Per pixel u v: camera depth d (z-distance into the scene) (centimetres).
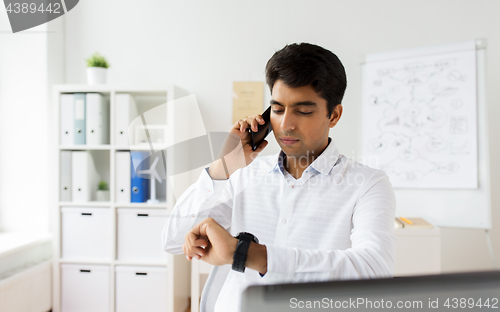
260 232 82
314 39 214
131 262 190
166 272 190
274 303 27
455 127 172
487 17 197
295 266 50
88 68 203
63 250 197
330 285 27
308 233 76
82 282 194
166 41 225
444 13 202
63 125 197
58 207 196
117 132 194
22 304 180
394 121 184
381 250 57
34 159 217
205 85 222
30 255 196
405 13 206
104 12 228
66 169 197
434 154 176
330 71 65
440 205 175
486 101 167
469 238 202
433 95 176
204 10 223
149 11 226
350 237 68
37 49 214
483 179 168
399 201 182
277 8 217
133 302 191
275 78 67
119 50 228
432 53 177
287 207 79
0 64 217
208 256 53
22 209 218
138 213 192
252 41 219
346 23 211
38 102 215
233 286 77
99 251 195
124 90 193
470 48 170
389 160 184
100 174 223
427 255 160
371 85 190
